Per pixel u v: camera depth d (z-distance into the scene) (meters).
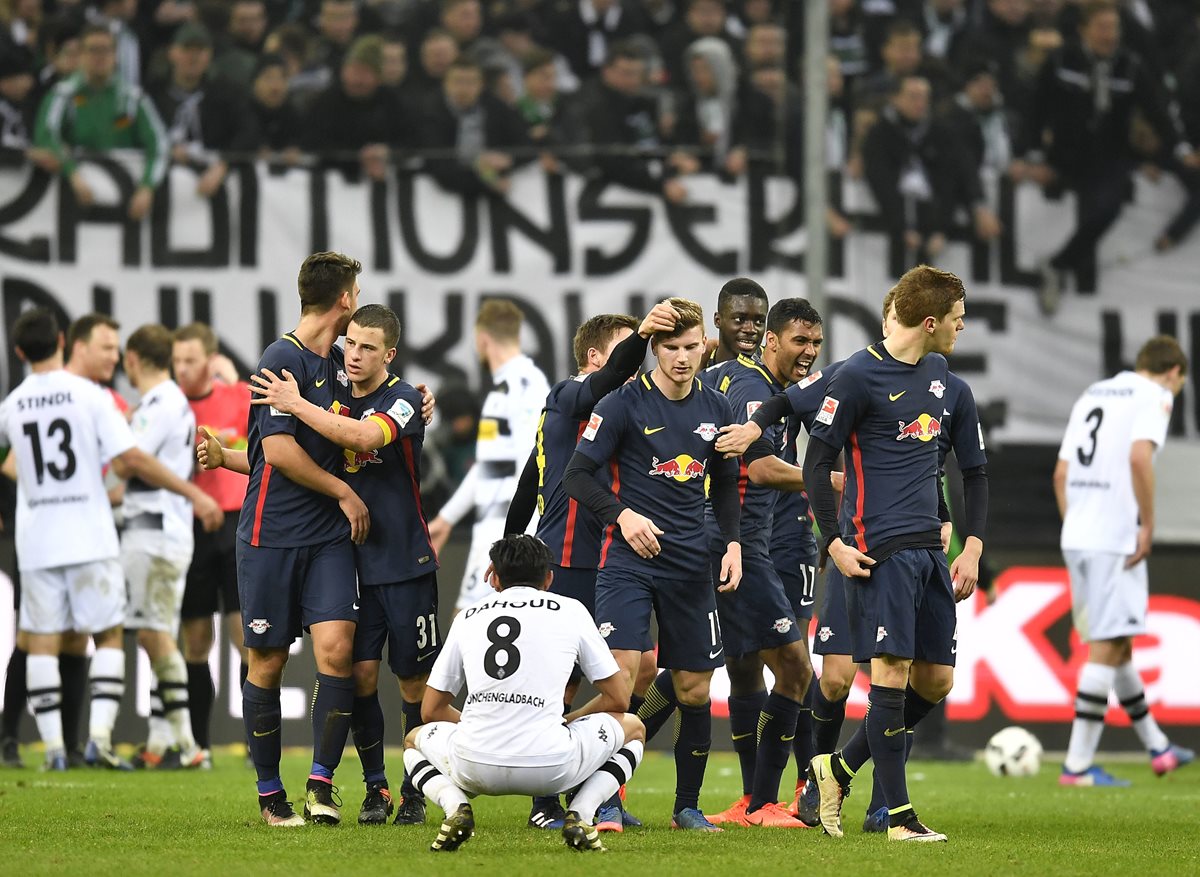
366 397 20.59
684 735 20.67
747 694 22.58
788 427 22.83
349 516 20.11
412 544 20.77
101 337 31.86
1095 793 29.36
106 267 40.53
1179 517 40.31
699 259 41.03
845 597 20.31
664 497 19.88
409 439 20.77
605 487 19.53
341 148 41.09
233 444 32.97
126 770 31.41
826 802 19.81
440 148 41.16
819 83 38.56
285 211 40.91
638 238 41.06
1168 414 32.94
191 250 40.75
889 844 18.80
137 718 37.34
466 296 40.94
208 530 31.61
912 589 19.06
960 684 38.84
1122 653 32.94
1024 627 39.16
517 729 17.52
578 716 19.64
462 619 18.20
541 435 21.36
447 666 18.33
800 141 41.25
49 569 30.62
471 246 41.03
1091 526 32.81
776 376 22.66
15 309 40.19
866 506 19.36
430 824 20.61
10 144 40.50
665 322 19.53
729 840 19.06
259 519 20.19
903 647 18.95
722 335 23.27
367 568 20.64
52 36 40.81
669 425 19.86
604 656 18.12
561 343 40.88
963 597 19.77
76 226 40.50
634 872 15.71
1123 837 20.70
